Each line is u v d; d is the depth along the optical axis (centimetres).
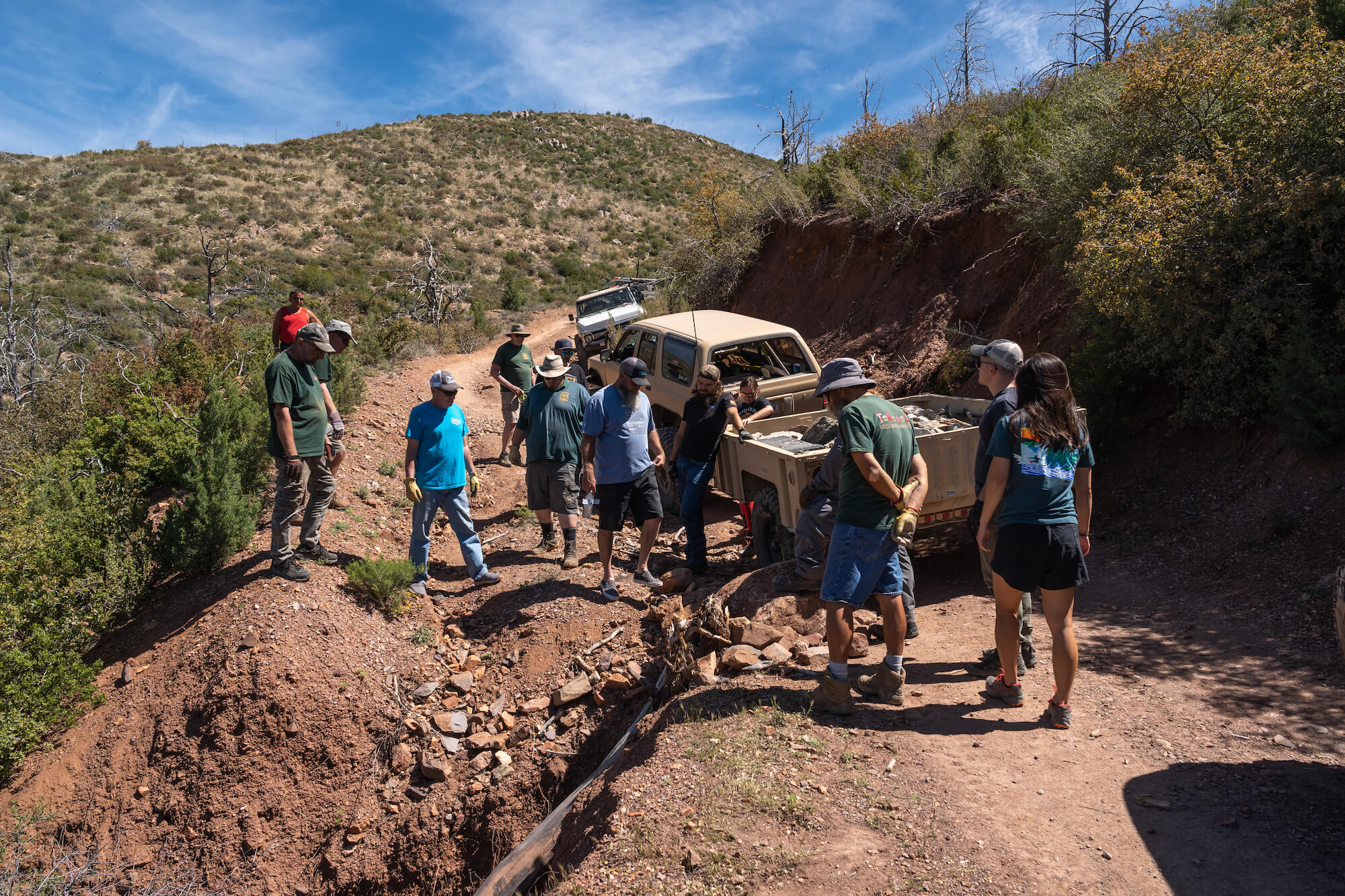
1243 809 303
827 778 333
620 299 2011
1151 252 607
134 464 815
